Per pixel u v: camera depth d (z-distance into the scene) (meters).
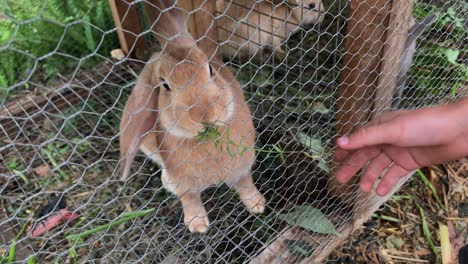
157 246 0.40
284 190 0.47
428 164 0.33
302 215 0.43
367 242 0.45
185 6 0.42
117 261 0.40
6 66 0.58
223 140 0.35
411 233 0.46
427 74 0.56
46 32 0.58
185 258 0.40
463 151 0.30
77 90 0.57
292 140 0.46
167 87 0.31
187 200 0.41
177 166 0.34
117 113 0.55
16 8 0.55
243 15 0.56
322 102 0.49
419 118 0.30
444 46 0.58
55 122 0.54
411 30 0.46
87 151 0.52
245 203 0.44
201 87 0.30
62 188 0.47
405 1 0.33
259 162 0.47
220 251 0.41
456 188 0.50
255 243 0.42
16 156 0.51
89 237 0.41
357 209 0.44
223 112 0.32
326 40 0.62
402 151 0.34
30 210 0.45
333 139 0.44
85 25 0.60
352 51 0.36
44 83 0.59
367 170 0.37
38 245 0.40
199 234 0.42
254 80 0.55
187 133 0.32
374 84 0.37
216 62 0.37
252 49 0.58
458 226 0.47
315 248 0.41
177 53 0.31
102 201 0.46
